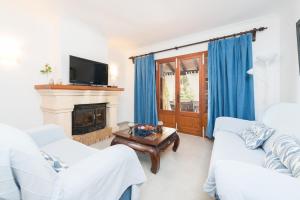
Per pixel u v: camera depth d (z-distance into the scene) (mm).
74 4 2385
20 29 2498
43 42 2793
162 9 2518
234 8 2492
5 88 2377
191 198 1477
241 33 2920
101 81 3463
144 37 3715
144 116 4402
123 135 2244
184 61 3807
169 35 3602
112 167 926
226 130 2281
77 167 855
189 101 3779
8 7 2359
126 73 4859
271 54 2479
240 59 2934
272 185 654
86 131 3098
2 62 2342
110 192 924
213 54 3215
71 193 720
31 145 736
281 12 2562
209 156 2414
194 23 2996
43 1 2301
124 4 2381
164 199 1462
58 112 2564
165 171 1970
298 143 1189
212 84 3232
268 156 1276
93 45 3408
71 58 2826
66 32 2877
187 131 3809
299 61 1917
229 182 703
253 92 2832
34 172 689
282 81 2580
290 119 1513
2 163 629
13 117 2465
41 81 2771
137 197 1172
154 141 1994
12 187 677
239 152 1550
